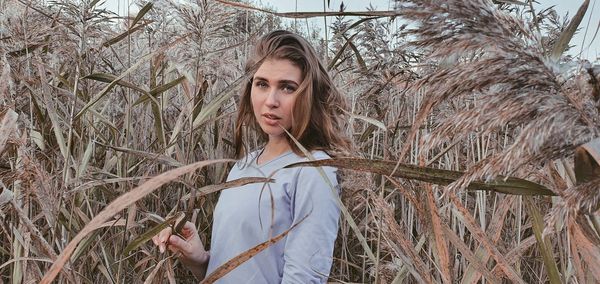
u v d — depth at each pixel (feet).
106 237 9.12
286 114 6.93
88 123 9.19
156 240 6.68
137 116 11.37
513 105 2.85
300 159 6.74
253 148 10.92
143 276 8.50
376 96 9.48
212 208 9.78
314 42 11.39
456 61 3.35
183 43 8.11
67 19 8.55
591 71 2.83
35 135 7.41
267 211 6.66
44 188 5.87
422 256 8.43
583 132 2.86
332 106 7.45
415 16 2.91
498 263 4.73
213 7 7.70
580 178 3.04
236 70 8.49
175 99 12.55
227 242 6.88
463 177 3.11
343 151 5.64
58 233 7.07
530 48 2.86
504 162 2.85
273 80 6.92
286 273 6.28
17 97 7.06
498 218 5.41
